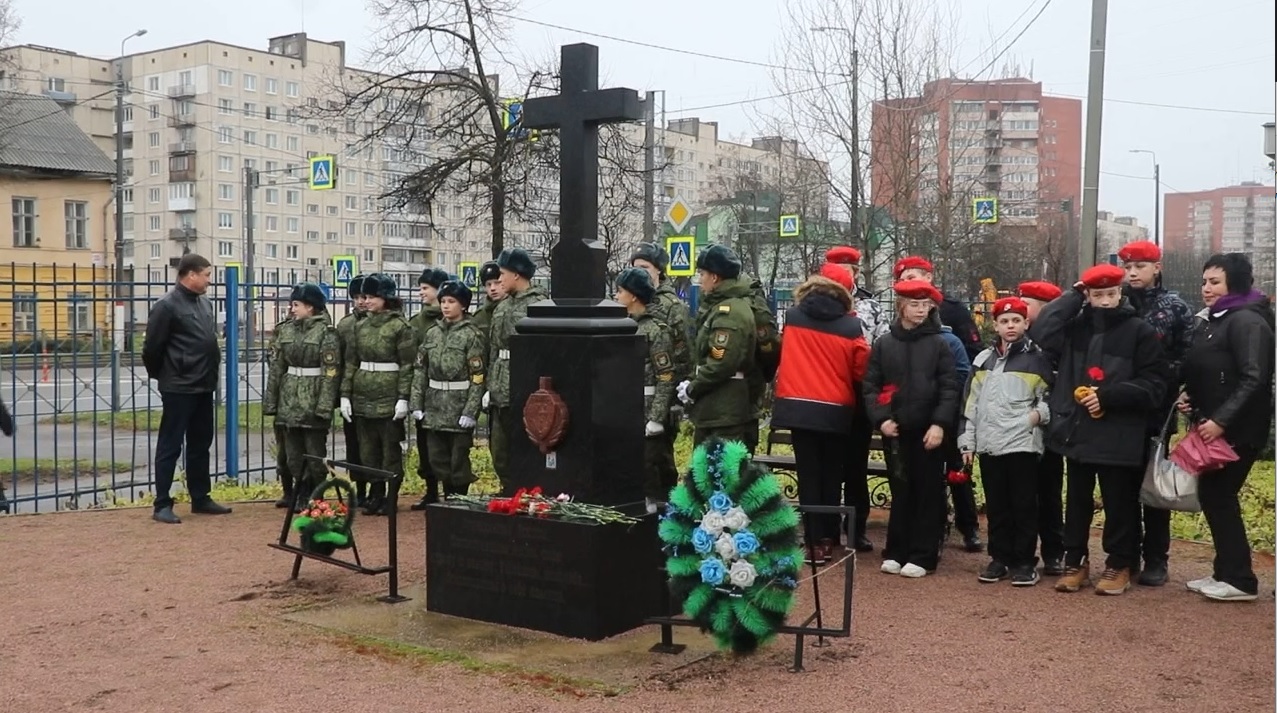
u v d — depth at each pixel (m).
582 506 5.87
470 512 6.06
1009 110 58.12
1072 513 6.96
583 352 5.95
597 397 5.93
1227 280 6.61
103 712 4.74
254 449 15.21
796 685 5.07
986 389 7.21
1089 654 5.59
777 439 9.11
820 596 6.78
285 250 60.25
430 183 18.42
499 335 8.75
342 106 19.95
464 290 9.09
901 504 7.41
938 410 7.11
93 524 8.95
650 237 21.89
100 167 41.47
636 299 8.09
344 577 7.12
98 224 41.66
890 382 7.26
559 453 6.04
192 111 59.38
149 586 6.90
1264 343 6.45
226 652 5.56
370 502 9.45
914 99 21.30
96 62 62.91
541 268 21.75
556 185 22.31
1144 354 6.68
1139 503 7.09
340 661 5.39
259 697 4.91
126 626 6.03
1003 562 7.20
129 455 14.45
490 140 18.25
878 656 5.53
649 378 8.27
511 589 5.93
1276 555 7.10
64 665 5.37
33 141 40.06
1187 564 7.80
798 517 5.44
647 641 5.71
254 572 7.27
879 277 25.95
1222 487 6.63
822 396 7.39
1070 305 6.89
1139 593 6.89
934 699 4.89
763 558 5.29
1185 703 4.87
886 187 21.67
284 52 61.50
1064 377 6.94
